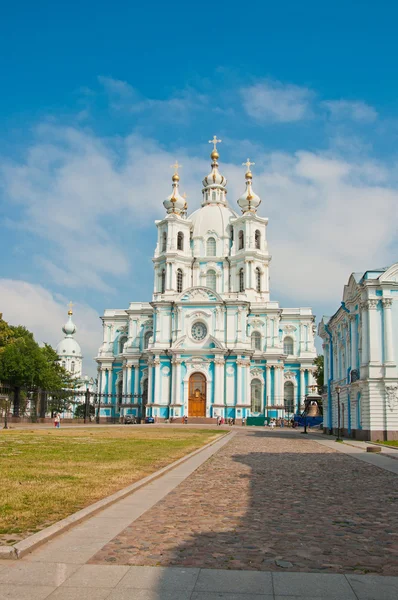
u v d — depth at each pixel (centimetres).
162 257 10106
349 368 5141
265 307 9881
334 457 2970
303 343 10362
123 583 852
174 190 10662
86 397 8912
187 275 10138
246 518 1322
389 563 977
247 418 8850
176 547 1047
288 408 9638
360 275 4809
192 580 870
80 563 939
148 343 10131
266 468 2392
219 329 9125
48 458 2486
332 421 6034
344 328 5425
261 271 10219
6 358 7894
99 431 5447
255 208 10612
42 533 1080
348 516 1373
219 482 1920
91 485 1703
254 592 828
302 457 2950
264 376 9700
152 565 937
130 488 1664
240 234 10369
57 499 1452
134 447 3294
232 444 3928
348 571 928
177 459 2630
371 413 4431
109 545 1052
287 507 1475
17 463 2256
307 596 816
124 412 9669
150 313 10194
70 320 19275
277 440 4566
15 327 9650
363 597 814
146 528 1195
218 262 10244
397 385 4412
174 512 1376
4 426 5894
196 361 8956
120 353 10569
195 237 10406
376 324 4522
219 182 11162
